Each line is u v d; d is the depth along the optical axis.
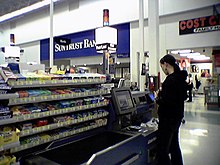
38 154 1.86
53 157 1.84
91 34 11.23
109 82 3.43
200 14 7.99
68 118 2.19
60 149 1.99
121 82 3.77
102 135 2.40
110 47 4.86
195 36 8.08
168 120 2.64
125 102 2.57
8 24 15.50
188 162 3.58
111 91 2.54
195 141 4.78
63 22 12.23
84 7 11.29
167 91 2.63
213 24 7.64
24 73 2.07
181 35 8.41
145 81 5.65
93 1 10.92
